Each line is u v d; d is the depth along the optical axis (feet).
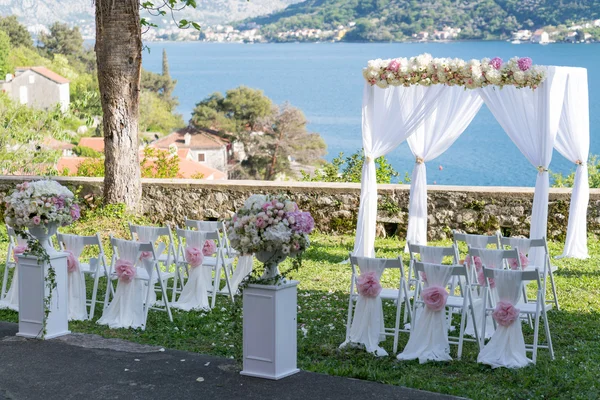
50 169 40.60
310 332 22.02
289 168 206.08
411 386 17.24
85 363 18.52
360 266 20.88
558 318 23.91
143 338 21.33
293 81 393.09
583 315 24.29
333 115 297.53
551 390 16.99
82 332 21.88
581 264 31.96
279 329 17.39
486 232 37.19
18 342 20.39
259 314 17.46
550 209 36.91
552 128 30.27
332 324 22.72
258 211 17.65
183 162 167.02
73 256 23.45
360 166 46.06
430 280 20.07
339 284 28.07
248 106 205.57
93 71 239.91
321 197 38.55
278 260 17.61
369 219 31.76
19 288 21.03
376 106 31.48
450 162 197.67
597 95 210.59
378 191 37.86
